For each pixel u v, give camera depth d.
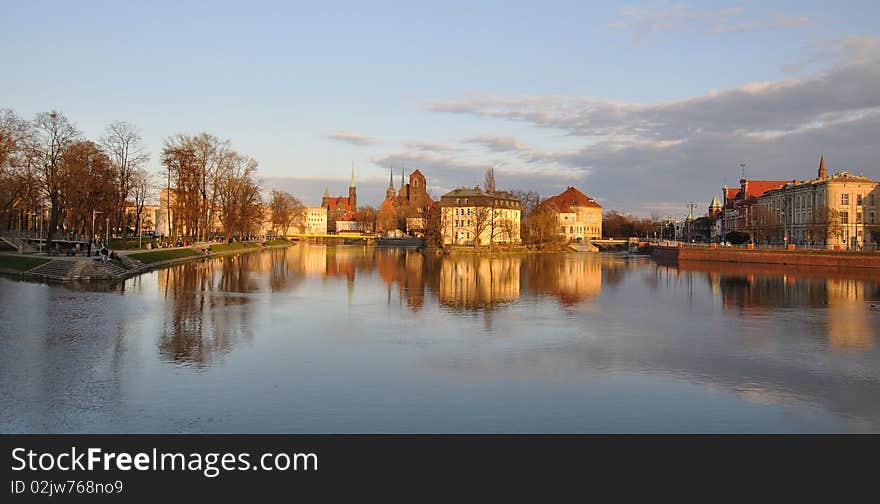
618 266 130.12
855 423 26.00
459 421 25.56
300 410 26.38
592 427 25.22
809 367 35.34
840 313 57.56
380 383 30.56
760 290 79.44
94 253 87.62
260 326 45.94
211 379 30.52
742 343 42.38
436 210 192.38
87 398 27.09
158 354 35.53
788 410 27.53
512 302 64.19
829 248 138.38
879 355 38.62
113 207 106.31
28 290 62.59
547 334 45.12
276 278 87.50
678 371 34.09
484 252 182.00
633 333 46.00
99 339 39.09
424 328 46.84
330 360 35.22
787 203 174.12
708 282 91.38
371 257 156.25
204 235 141.00
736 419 26.34
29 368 31.64
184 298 60.62
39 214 114.75
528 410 27.02
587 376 32.78
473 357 36.84
